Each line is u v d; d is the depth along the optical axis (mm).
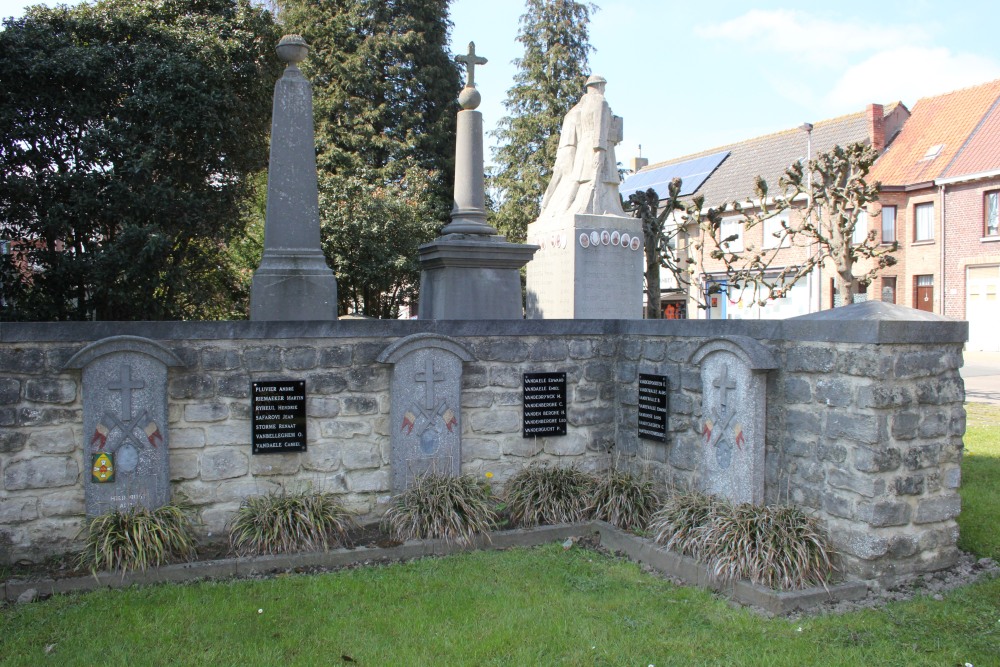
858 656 4090
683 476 6594
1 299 12383
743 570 5020
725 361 5980
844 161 12656
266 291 7383
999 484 7508
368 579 5363
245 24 14195
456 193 10148
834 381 5223
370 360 6594
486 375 7062
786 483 5598
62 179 11938
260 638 4391
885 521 4965
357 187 21094
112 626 4547
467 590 5168
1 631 4477
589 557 5930
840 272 12641
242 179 14727
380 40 27172
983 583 5094
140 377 5797
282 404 6293
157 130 12578
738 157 36469
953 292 29375
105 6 13812
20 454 5582
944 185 29438
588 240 12273
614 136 12914
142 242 12281
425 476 6602
